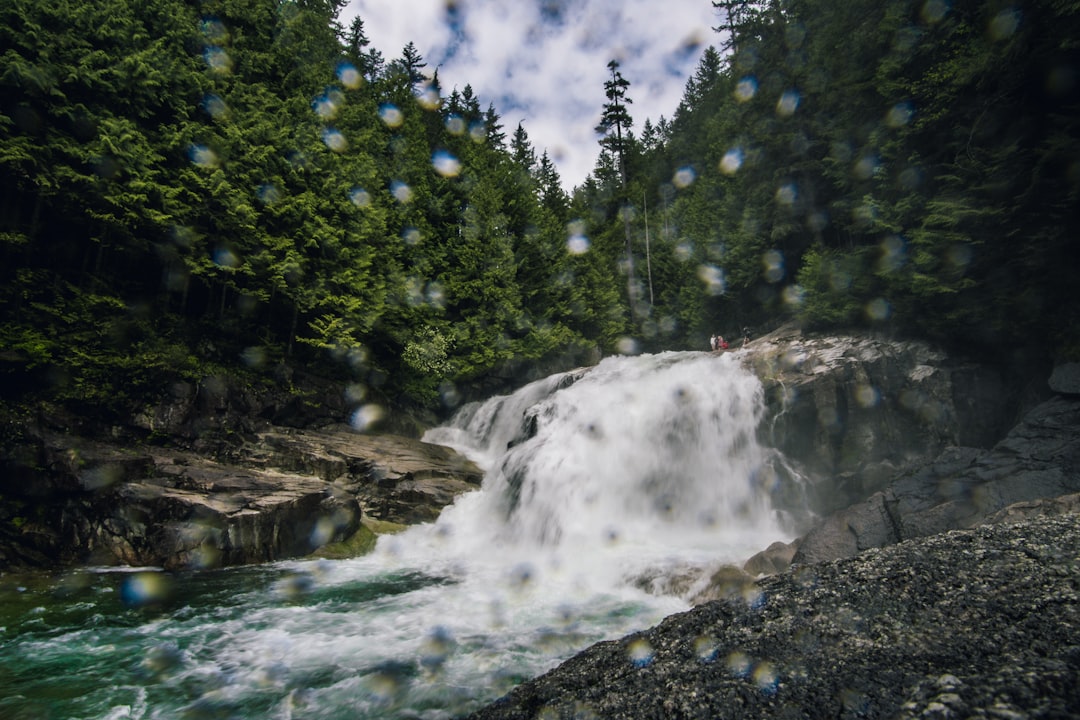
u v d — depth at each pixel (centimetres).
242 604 711
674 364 1655
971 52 1127
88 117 1226
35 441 914
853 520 788
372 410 1673
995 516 643
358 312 1667
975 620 353
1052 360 998
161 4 1571
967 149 1102
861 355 1227
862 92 1670
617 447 1286
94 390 1035
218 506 902
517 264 2659
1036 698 243
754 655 375
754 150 2445
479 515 1173
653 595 757
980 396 1091
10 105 1160
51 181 1182
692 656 396
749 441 1220
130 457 951
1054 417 829
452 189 2605
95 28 1317
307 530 964
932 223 1123
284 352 1619
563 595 763
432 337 1970
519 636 607
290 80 1967
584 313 2959
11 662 529
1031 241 981
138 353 1173
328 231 1597
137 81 1343
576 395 1536
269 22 1997
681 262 3322
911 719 246
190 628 627
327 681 494
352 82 2459
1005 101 1066
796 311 1967
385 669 519
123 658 543
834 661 344
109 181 1231
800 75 2211
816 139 2192
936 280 1116
